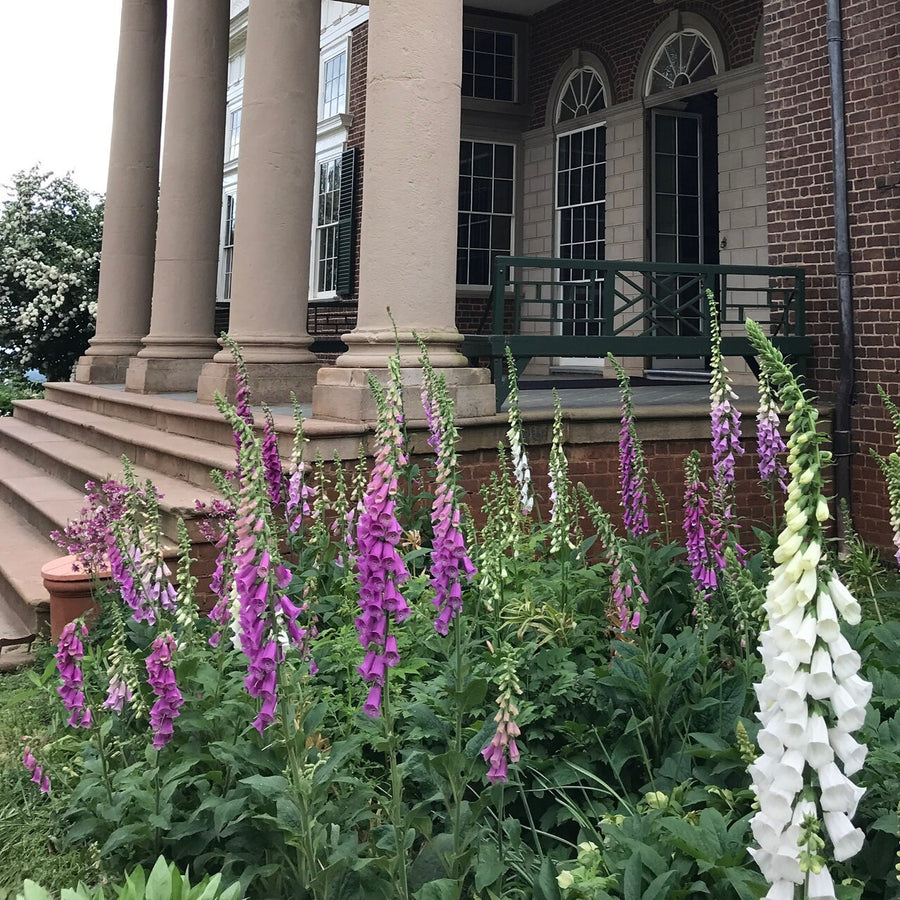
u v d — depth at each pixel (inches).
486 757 97.8
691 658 125.8
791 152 321.1
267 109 320.2
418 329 248.8
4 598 246.5
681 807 108.6
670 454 283.0
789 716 61.4
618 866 92.5
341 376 250.8
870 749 106.0
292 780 98.3
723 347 304.7
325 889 92.4
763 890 77.9
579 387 414.6
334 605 169.8
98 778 118.0
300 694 110.5
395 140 248.7
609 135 490.3
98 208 856.9
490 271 548.1
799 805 62.2
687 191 480.1
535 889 93.2
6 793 141.3
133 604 155.6
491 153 547.2
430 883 92.1
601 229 501.4
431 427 167.2
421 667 149.6
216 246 419.8
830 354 310.0
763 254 406.3
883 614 187.2
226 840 112.7
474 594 157.8
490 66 546.6
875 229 292.7
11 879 118.2
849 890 82.0
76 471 319.3
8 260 789.9
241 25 714.8
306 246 330.3
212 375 330.6
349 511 195.2
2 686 185.6
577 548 175.2
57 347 804.6
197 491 251.0
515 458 171.2
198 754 119.4
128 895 79.9
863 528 298.8
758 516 296.7
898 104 283.7
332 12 598.2
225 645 140.0
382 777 130.6
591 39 506.0
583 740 128.0
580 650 153.6
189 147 407.2
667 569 175.6
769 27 326.0
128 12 476.4
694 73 446.0
